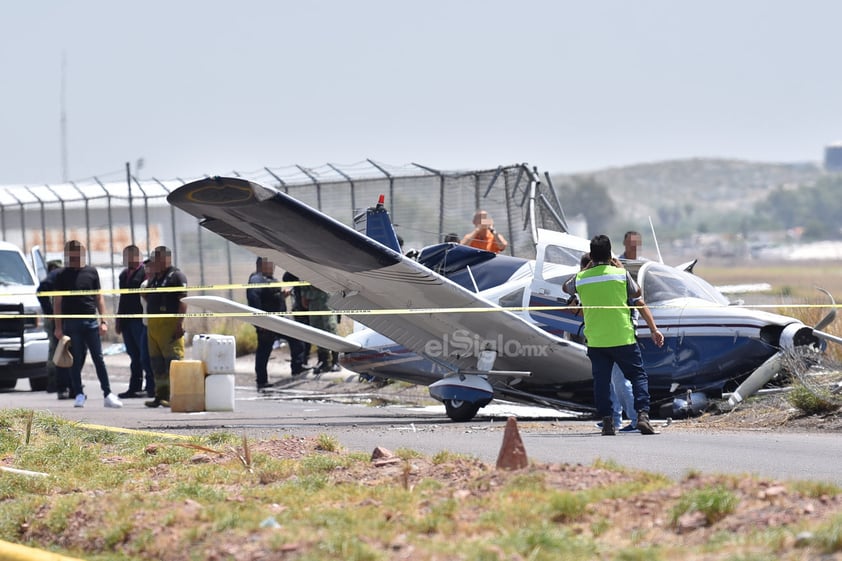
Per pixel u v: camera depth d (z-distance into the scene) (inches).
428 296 2049.7
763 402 2057.1
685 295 2174.0
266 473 1268.5
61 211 4724.4
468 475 1181.7
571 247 2266.2
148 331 2527.1
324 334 2315.5
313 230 1857.8
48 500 1184.8
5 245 3297.2
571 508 969.5
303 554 899.4
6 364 3134.8
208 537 980.6
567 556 850.8
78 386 2568.9
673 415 2110.0
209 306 2215.8
